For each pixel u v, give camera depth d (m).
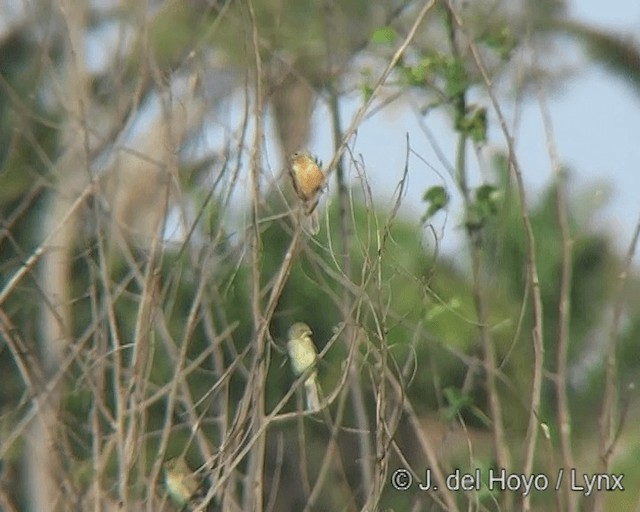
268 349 11.78
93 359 12.83
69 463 13.05
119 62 12.97
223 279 13.14
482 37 13.81
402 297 14.05
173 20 14.36
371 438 15.18
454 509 12.09
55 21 13.38
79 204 12.50
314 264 12.51
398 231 14.11
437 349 14.86
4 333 12.37
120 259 14.38
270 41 14.40
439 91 13.77
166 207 12.14
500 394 14.65
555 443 14.93
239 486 13.30
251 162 11.63
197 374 14.60
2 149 14.88
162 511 11.82
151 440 14.52
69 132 13.35
